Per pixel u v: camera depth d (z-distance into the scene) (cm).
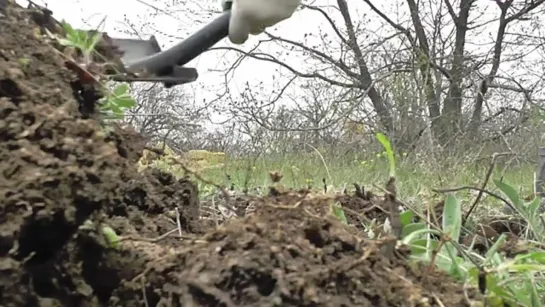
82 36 128
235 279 79
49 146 93
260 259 79
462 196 338
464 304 95
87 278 97
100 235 96
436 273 102
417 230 131
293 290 77
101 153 96
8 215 87
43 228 91
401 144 870
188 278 80
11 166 89
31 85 100
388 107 898
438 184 394
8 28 108
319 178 478
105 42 142
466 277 111
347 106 921
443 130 991
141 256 96
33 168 89
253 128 882
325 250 85
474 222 222
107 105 125
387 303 83
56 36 122
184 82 180
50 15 129
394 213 123
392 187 124
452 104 1051
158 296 91
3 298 88
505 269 110
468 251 129
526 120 984
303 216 89
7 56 102
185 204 138
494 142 924
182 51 183
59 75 107
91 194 93
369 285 83
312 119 872
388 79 924
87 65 121
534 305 110
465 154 669
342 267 81
